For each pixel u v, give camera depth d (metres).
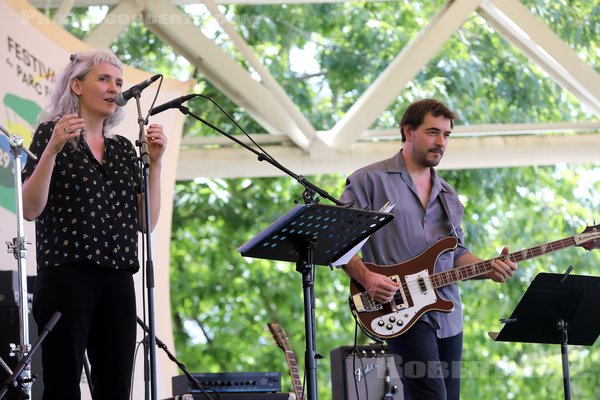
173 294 15.95
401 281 6.48
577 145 11.27
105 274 5.25
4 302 6.75
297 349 16.16
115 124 5.65
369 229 5.59
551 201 15.95
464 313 15.51
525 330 6.62
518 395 14.41
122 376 5.25
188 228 16.20
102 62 5.54
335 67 15.48
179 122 9.99
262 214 16.19
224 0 11.56
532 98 15.15
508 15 10.62
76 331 5.12
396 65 10.59
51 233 5.22
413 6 15.65
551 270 15.64
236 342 16.14
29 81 8.52
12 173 8.20
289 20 15.52
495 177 15.73
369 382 7.26
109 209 5.33
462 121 14.88
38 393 6.81
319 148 10.88
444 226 6.73
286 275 16.30
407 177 6.70
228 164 11.08
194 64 10.59
